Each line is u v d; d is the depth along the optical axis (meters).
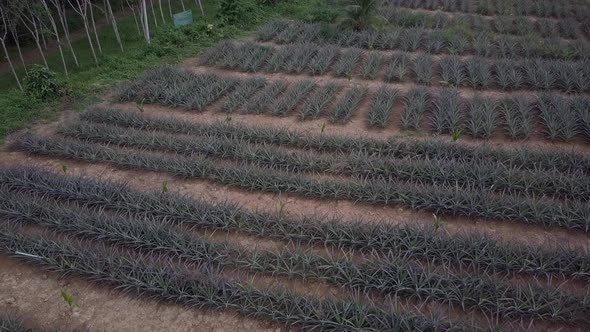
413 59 10.48
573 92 8.90
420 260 5.29
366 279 4.93
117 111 8.59
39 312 4.96
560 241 5.50
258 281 5.12
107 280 5.16
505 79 9.16
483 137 7.54
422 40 11.41
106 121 8.46
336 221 5.72
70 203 6.40
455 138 6.97
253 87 9.36
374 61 10.18
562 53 10.40
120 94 9.22
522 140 7.46
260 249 5.53
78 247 5.52
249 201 6.45
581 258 4.99
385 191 6.18
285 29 12.26
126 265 5.20
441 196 6.05
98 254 5.39
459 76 9.32
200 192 6.67
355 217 6.04
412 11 13.96
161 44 11.79
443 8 14.21
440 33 11.48
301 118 8.33
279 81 9.54
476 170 6.49
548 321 4.52
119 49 11.89
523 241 5.50
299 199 6.44
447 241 5.29
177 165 7.02
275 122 8.30
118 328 4.75
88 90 9.69
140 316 4.86
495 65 9.86
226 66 10.48
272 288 4.89
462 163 6.69
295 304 4.64
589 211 5.64
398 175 6.61
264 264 5.21
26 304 5.06
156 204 6.12
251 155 7.16
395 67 9.92
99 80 10.16
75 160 7.49
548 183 6.24
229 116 8.55
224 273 5.25
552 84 9.02
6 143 7.95
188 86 9.38
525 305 4.52
